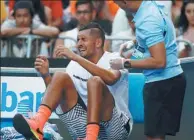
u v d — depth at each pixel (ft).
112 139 53.83
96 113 49.73
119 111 53.26
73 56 51.01
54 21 85.61
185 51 70.18
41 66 52.49
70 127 53.93
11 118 61.77
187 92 57.16
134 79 58.90
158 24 48.49
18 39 76.02
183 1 79.71
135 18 49.42
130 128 54.29
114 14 82.99
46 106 50.19
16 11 78.18
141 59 48.37
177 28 77.36
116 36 75.00
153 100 49.83
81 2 77.66
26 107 61.62
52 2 86.43
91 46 54.08
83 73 53.93
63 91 51.88
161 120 49.90
